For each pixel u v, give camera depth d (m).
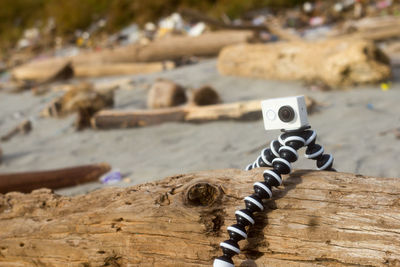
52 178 4.37
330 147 4.86
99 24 20.81
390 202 1.94
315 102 6.50
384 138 4.95
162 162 5.02
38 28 23.78
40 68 13.24
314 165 3.17
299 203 2.07
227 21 16.55
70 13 21.89
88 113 7.12
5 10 26.27
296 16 16.59
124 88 9.52
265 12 17.92
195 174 2.38
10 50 22.14
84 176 4.55
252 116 6.15
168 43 13.13
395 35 12.17
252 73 8.97
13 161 5.95
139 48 13.25
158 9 19.16
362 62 7.43
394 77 7.75
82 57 13.35
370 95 6.90
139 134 6.36
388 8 16.03
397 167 4.06
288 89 7.84
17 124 8.07
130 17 20.45
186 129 6.27
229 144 5.24
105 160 5.44
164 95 7.47
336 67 7.56
